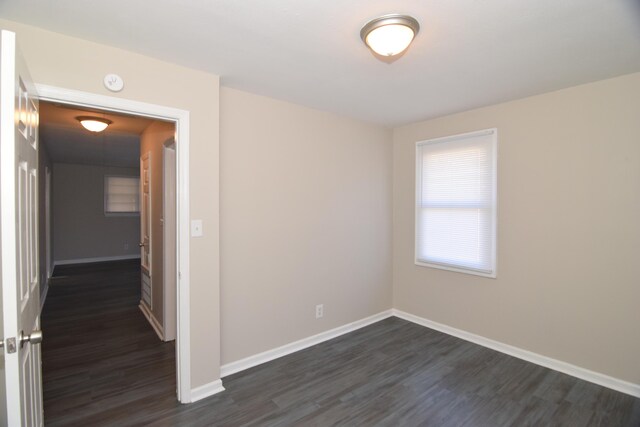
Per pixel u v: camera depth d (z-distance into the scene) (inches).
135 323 154.7
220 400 93.4
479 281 130.4
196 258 93.3
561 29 70.4
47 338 137.1
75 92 74.8
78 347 128.4
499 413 87.9
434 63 87.7
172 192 131.8
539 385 101.2
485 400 93.7
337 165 138.9
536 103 113.2
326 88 107.3
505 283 122.6
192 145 92.0
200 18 67.0
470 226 132.3
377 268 156.6
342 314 142.8
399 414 87.4
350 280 145.6
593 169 101.8
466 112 132.4
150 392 97.2
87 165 313.7
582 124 103.6
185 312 91.5
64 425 81.9
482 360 117.3
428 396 95.5
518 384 101.8
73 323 154.3
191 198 92.1
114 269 280.4
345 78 98.4
